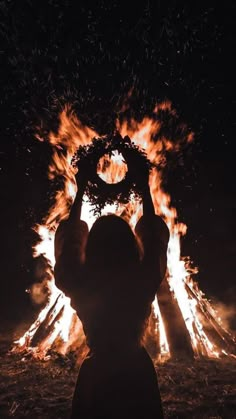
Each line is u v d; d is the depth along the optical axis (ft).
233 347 21.70
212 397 15.80
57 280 8.56
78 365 19.45
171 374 18.31
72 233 8.84
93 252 8.54
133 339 8.31
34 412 14.61
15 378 18.34
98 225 8.71
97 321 8.34
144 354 8.36
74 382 17.57
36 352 21.35
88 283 8.44
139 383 8.06
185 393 16.24
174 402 15.37
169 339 20.42
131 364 8.14
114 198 9.23
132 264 8.50
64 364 19.66
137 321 8.36
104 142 9.34
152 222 8.92
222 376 18.16
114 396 7.96
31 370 19.19
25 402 15.56
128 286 8.39
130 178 9.25
